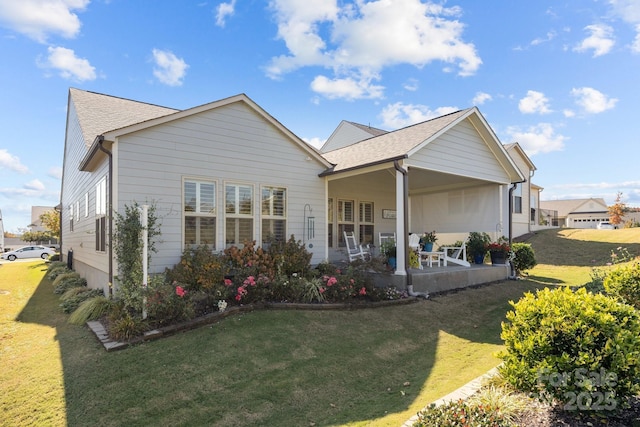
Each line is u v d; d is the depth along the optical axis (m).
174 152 7.58
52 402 3.68
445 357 5.02
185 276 6.77
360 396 3.91
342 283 7.52
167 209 7.45
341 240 12.55
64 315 7.22
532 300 3.44
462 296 8.58
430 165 9.16
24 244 46.00
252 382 4.12
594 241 16.88
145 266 5.91
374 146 10.62
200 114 7.96
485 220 12.12
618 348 2.85
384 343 5.50
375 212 13.57
